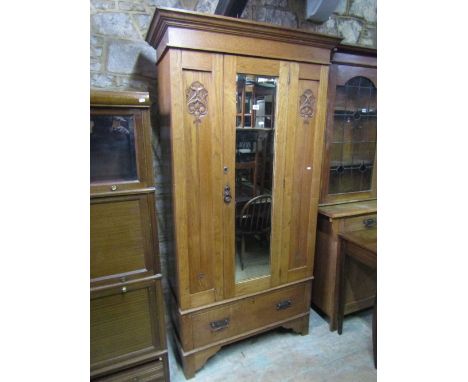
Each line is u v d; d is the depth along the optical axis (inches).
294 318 65.7
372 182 77.5
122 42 58.6
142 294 47.8
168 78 44.7
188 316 54.0
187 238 50.8
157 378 51.6
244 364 60.1
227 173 51.0
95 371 47.1
